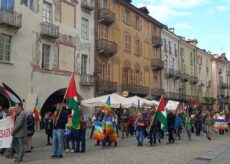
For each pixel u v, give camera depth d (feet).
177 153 53.42
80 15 116.16
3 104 88.74
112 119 64.59
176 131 84.99
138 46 154.81
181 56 207.41
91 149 58.65
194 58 229.45
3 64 86.22
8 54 88.43
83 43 117.19
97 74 123.44
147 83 161.68
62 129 46.93
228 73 296.30
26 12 93.56
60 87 105.29
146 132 69.77
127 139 81.97
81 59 116.16
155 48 170.91
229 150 58.90
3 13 85.40
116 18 137.80
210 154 51.88
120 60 139.74
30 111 53.62
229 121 147.02
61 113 46.83
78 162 42.63
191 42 238.07
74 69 112.16
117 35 138.51
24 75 92.17
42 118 99.86
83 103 92.68
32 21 95.55
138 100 95.30
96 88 122.83
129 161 43.93
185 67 213.25
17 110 42.70
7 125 45.93
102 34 128.57
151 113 68.49
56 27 102.27
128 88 141.90
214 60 265.34
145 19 161.58
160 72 175.73
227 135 106.52
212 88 264.11
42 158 46.24
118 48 138.62
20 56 91.20
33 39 95.66
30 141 53.52
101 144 67.21
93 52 122.72
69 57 110.01
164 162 43.39
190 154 52.31
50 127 64.85
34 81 95.55
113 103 91.09
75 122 51.49
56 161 43.34
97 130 62.59
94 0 124.06
